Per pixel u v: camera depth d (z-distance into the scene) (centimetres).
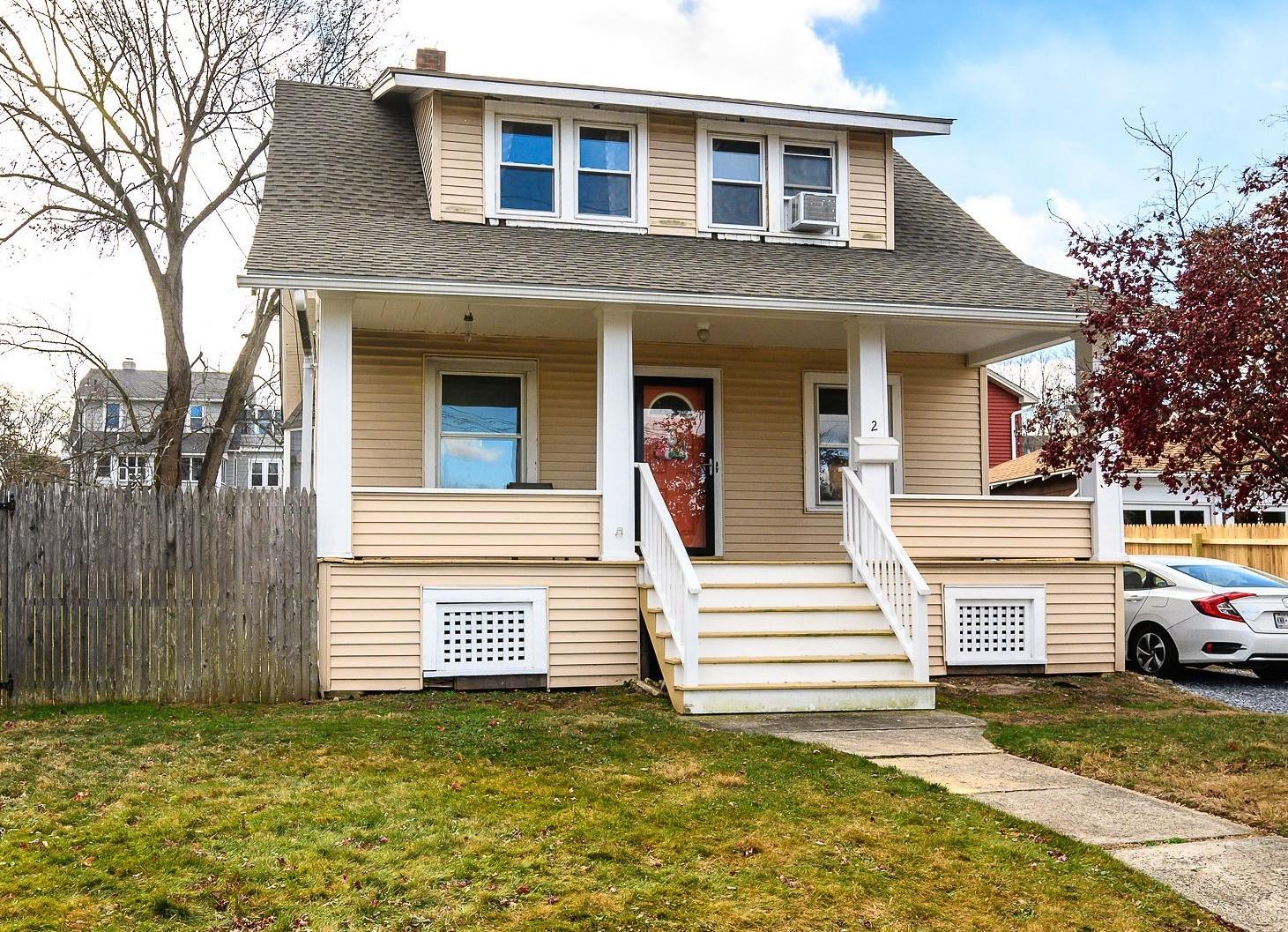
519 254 1171
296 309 1230
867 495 1174
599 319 1150
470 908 517
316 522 1068
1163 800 701
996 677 1228
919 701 1016
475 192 1280
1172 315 712
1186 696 1138
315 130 1398
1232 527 1823
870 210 1404
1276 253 673
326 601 1067
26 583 997
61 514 1007
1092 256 790
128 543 1020
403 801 671
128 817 637
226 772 738
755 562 1162
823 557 1427
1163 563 1364
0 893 529
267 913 514
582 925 502
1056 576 1257
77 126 2153
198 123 2261
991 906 529
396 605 1088
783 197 1379
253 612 1043
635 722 912
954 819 647
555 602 1125
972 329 1298
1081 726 916
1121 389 731
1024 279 1332
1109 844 609
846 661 1021
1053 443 809
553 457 1345
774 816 647
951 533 1230
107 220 2222
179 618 1027
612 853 585
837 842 606
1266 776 749
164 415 2261
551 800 677
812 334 1340
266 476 4800
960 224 1524
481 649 1109
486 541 1113
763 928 503
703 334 1340
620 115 1331
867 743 854
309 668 1053
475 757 782
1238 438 684
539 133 1320
